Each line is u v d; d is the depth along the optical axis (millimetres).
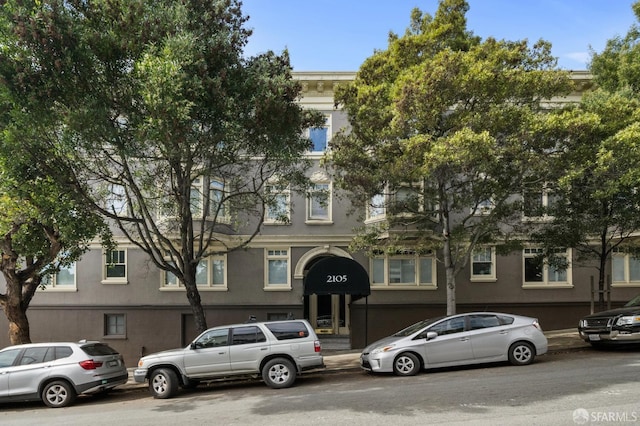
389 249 14547
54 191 11328
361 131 13664
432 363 11094
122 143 10742
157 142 10617
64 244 13219
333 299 19266
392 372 11266
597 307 18906
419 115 12133
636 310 12516
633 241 16938
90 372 10469
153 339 18312
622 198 14109
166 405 9656
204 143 10906
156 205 13789
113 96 10703
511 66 12664
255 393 10195
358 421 7250
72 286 18578
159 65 9273
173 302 18438
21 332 13375
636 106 13250
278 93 10781
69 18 9703
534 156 11844
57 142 10852
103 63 10367
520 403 7785
